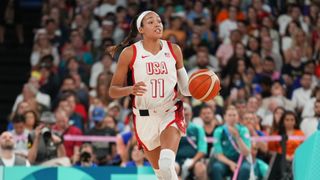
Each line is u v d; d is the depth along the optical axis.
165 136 9.61
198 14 22.02
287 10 22.44
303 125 16.47
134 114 9.91
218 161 14.23
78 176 12.32
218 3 22.38
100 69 19.80
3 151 13.26
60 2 22.97
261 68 19.72
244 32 21.11
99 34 21.44
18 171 12.11
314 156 9.76
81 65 20.09
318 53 20.70
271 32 21.17
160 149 9.95
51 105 19.11
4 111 22.02
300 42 20.97
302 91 18.80
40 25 24.28
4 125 21.44
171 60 9.75
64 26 21.91
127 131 15.52
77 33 20.78
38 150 13.74
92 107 17.92
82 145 14.86
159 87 9.68
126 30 21.34
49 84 19.55
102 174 12.41
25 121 14.99
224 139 14.28
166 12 21.56
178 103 9.83
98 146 15.92
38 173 12.19
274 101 18.03
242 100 17.22
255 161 14.65
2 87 22.58
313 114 17.72
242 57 19.58
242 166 13.95
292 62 20.28
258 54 19.95
